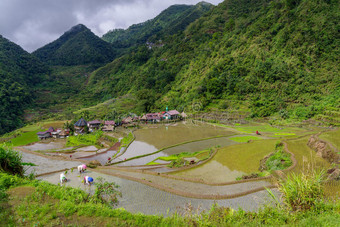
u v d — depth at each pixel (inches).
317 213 358.3
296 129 2198.6
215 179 934.4
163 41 7815.0
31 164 1048.8
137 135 2287.2
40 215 338.0
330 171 753.0
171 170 1130.7
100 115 3885.3
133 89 5674.2
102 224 337.1
